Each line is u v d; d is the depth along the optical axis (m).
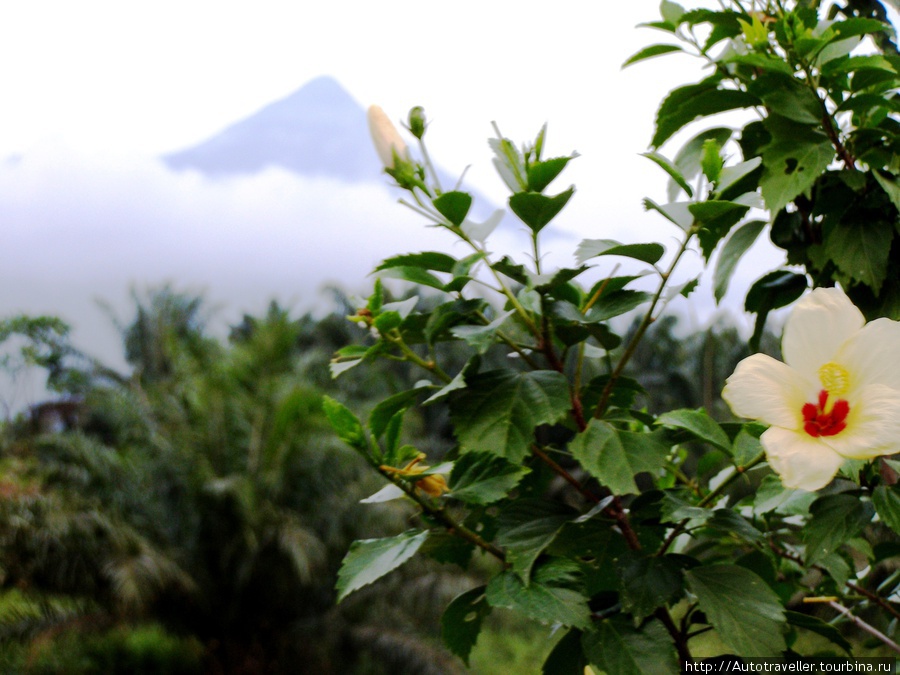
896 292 1.00
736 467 0.82
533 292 0.92
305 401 6.40
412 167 0.90
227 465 6.32
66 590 5.75
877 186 1.00
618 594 0.84
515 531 0.83
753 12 1.13
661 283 0.79
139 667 5.55
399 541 0.87
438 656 5.80
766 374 0.71
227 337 7.97
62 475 6.20
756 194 0.87
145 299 8.65
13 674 5.21
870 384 0.70
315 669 5.99
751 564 1.08
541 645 6.56
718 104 1.07
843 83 1.04
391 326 0.90
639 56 1.20
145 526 6.15
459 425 0.81
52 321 10.93
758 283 1.16
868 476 0.87
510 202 0.80
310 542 5.98
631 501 0.85
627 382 0.93
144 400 6.86
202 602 6.06
